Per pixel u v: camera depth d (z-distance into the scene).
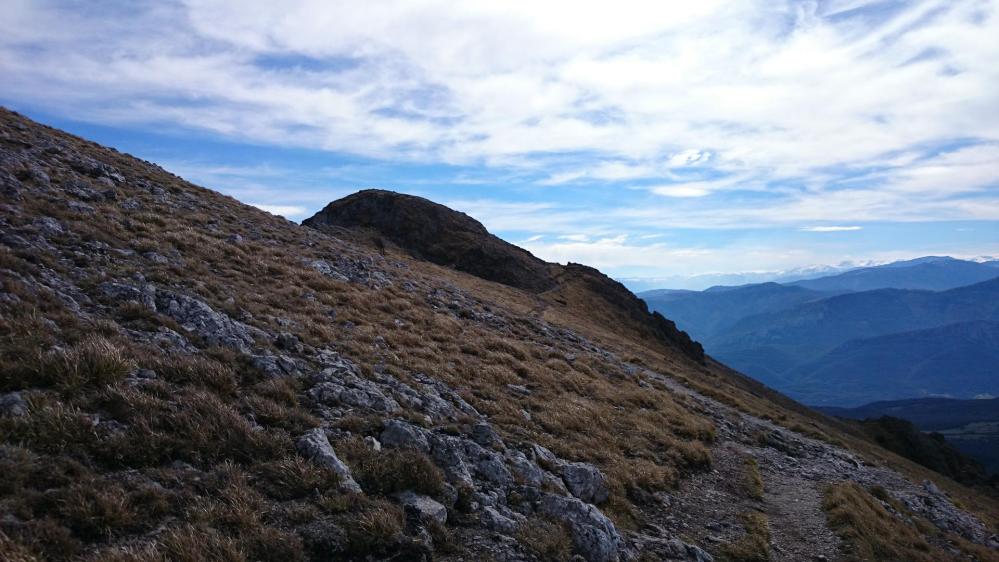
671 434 23.47
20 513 6.86
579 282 128.12
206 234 27.80
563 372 28.62
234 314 17.98
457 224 142.12
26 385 9.47
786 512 18.52
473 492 11.73
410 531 9.45
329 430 11.97
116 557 6.65
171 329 14.40
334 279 30.08
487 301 50.25
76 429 8.66
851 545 15.90
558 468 15.31
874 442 103.69
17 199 20.69
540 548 10.34
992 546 22.72
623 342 68.81
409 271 47.88
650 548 12.89
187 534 7.43
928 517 23.75
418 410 15.50
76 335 11.75
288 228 43.12
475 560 9.45
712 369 117.62
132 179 33.72
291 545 7.93
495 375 22.86
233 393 12.16
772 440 29.75
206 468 9.30
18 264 14.49
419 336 24.89
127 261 19.16
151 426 9.54
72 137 38.66
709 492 18.66
